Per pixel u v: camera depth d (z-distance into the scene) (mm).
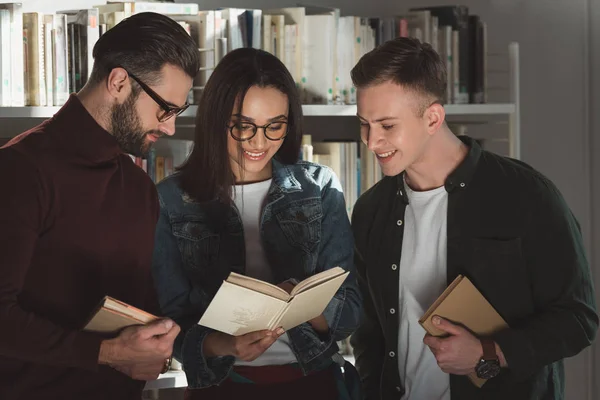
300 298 1982
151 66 1947
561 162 4004
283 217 2291
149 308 2178
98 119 1979
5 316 1804
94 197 1971
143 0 3066
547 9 3947
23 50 2760
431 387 2330
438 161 2307
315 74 3109
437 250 2314
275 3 3527
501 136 3904
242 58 2164
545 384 2340
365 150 3260
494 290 2275
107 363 1913
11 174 1852
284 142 2334
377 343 2512
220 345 2160
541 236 2252
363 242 2479
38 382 1953
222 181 2230
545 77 3973
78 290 1962
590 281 2299
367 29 3211
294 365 2264
